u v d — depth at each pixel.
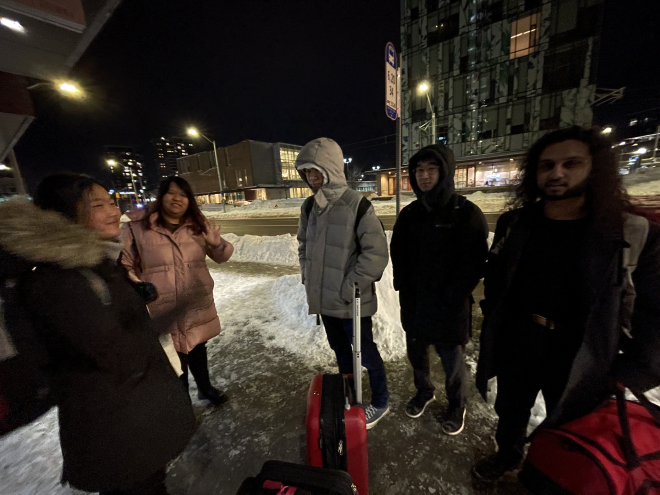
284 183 49.88
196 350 2.02
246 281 5.34
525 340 1.26
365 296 1.68
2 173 9.59
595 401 1.10
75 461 0.91
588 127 1.04
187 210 1.84
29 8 2.67
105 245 0.96
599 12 18.47
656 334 0.95
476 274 1.56
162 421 1.02
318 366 2.57
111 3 3.03
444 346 1.69
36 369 0.82
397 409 1.99
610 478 0.89
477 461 1.58
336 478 0.98
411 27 25.34
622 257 1.00
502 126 22.94
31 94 4.98
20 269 0.78
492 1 21.55
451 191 1.58
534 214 1.25
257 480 1.00
